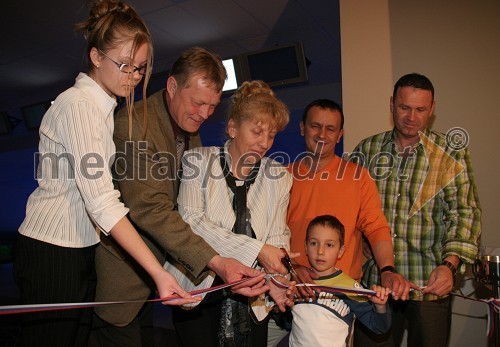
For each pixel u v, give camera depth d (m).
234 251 1.58
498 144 2.82
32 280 1.31
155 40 5.54
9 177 10.20
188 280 1.66
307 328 1.78
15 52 6.09
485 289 2.72
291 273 1.67
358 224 2.06
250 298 1.71
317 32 5.24
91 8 1.41
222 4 4.59
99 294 1.56
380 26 3.17
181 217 1.55
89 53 1.37
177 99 1.63
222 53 5.95
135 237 1.24
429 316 2.12
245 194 1.71
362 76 3.19
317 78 6.79
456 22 2.97
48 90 7.78
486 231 2.81
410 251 2.15
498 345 1.81
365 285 2.26
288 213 2.12
